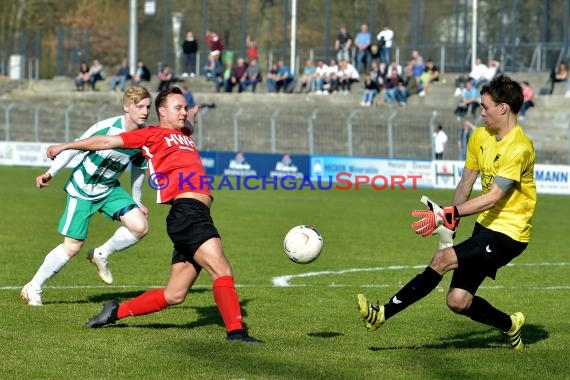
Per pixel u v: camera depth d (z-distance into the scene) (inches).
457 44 4033.0
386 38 3838.6
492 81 690.2
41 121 3870.6
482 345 746.2
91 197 877.8
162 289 753.6
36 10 6279.5
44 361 654.5
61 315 839.1
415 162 2913.4
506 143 682.8
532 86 3681.1
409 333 791.1
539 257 1366.9
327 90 3917.3
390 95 3585.1
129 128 863.1
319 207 2178.9
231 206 2170.3
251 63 4119.1
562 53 3754.9
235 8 4586.6
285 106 3833.7
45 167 3442.4
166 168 732.7
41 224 1684.3
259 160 3179.1
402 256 1349.7
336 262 1275.8
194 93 4065.0
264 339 749.3
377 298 986.1
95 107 3865.7
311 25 4485.7
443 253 684.1
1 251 1309.1
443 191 2778.1
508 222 688.4
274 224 1770.4
